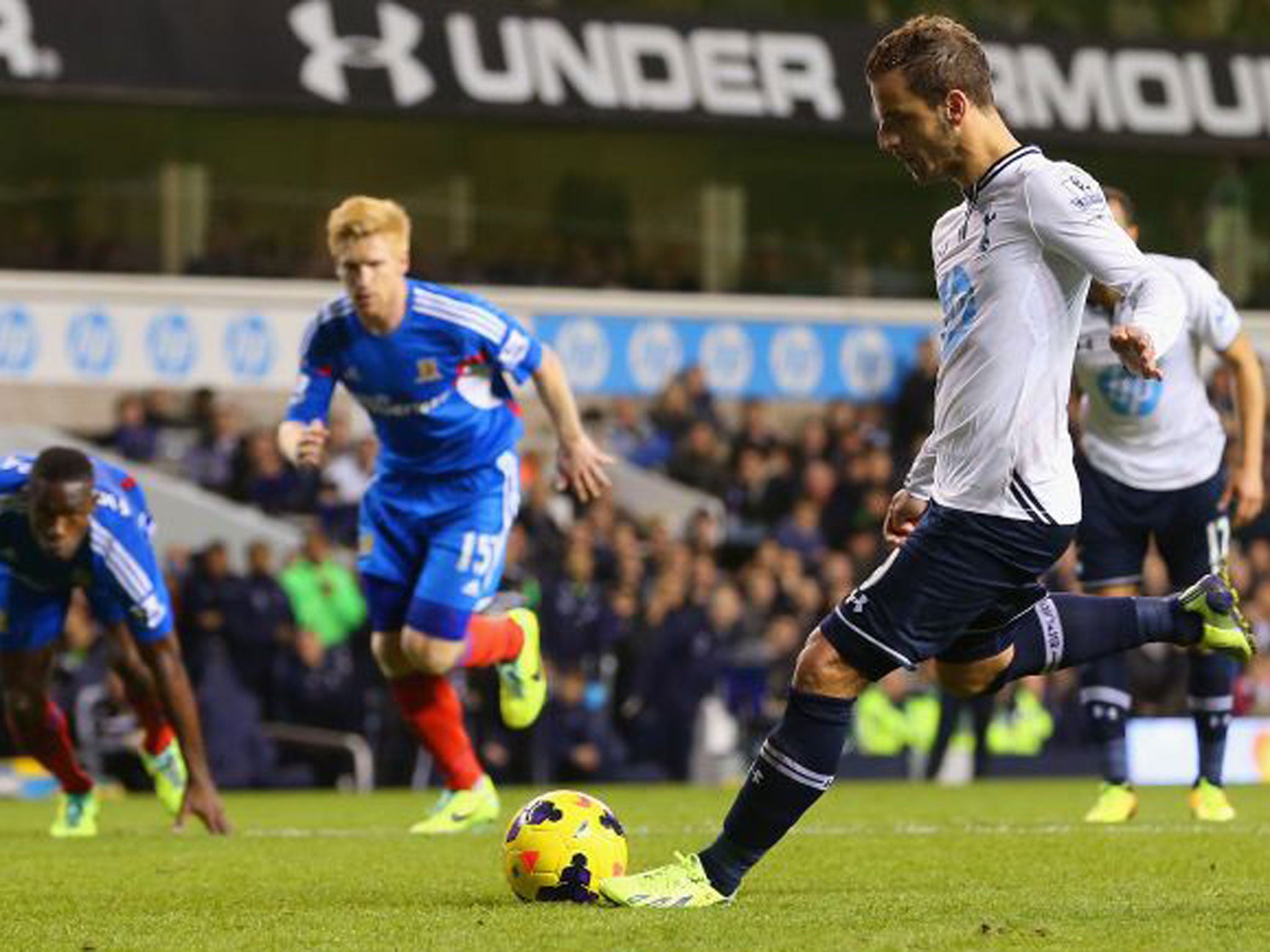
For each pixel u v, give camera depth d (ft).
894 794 143.33
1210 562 100.48
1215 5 269.64
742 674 187.83
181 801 101.65
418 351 88.74
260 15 230.07
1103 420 99.71
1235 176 270.46
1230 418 175.73
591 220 252.42
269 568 176.45
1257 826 95.35
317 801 143.23
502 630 98.07
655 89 241.35
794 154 258.98
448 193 247.50
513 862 62.59
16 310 223.30
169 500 197.06
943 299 58.95
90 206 234.17
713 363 247.91
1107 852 80.94
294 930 57.21
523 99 236.63
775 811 59.16
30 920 61.72
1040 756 189.67
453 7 236.43
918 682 187.01
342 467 209.77
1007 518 57.62
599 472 91.45
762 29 246.06
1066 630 63.87
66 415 226.17
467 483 91.50
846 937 52.85
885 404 247.09
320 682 175.01
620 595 182.50
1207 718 101.40
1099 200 56.65
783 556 197.47
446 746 97.25
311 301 233.35
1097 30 265.34
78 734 165.37
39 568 92.89
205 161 238.27
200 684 172.04
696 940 52.26
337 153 242.99
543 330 243.81
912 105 57.26
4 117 231.09
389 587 93.66
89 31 223.92
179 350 228.63
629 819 109.40
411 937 54.60
